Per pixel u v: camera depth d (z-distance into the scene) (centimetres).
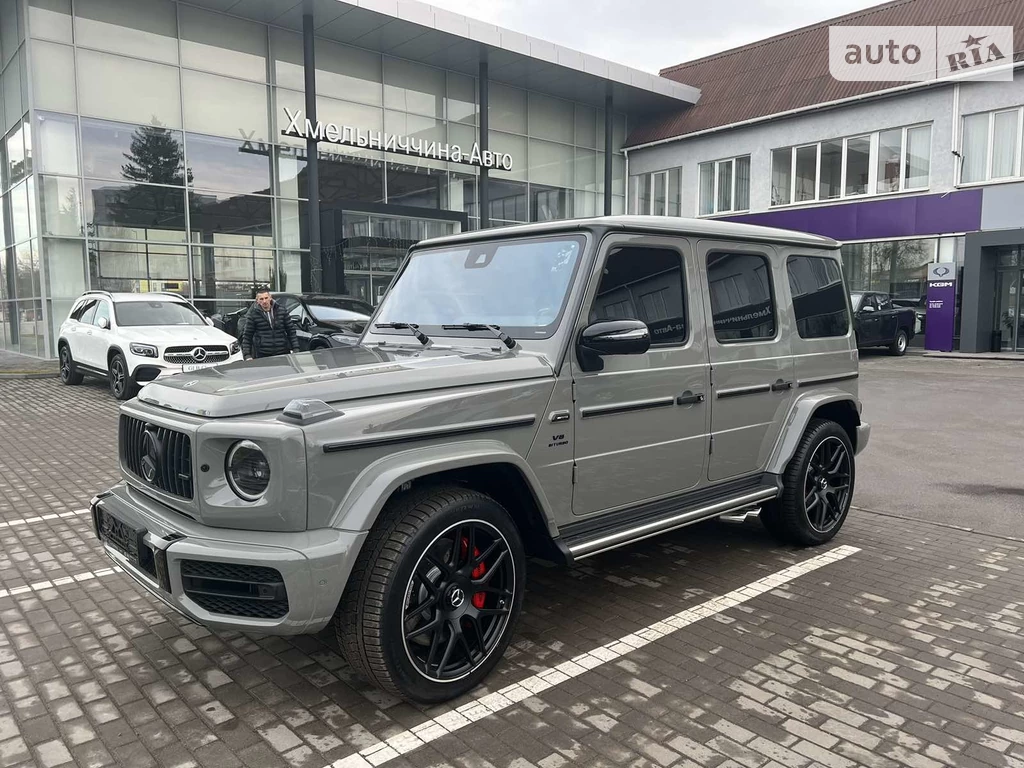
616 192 2866
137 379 1141
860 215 2277
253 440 280
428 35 2042
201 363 1175
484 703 318
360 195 2161
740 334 449
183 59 1831
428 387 318
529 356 353
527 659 357
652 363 393
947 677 338
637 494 395
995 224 2025
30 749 290
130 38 1752
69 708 318
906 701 318
